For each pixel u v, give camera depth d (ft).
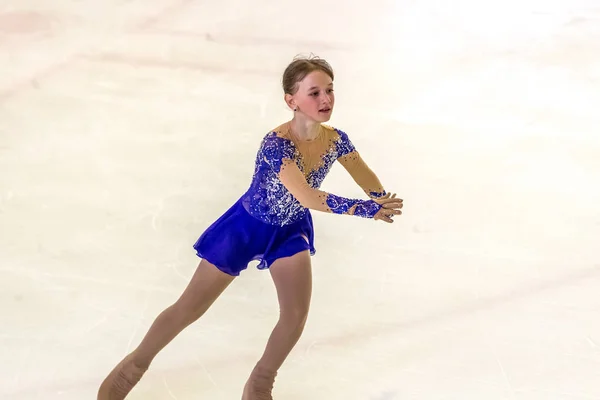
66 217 64.08
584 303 55.26
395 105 89.71
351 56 103.04
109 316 52.21
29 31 104.47
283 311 40.98
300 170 40.09
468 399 45.80
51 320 51.39
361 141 80.59
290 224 41.98
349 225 65.46
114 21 109.50
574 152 80.23
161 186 70.03
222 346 50.06
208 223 64.34
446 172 75.05
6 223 62.59
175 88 91.09
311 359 49.03
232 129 81.97
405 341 50.96
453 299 55.67
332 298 55.31
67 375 46.50
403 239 63.46
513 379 47.57
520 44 109.50
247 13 115.24
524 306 54.80
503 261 60.49
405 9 120.78
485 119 87.35
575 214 68.08
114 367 46.39
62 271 56.80
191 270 57.93
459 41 109.81
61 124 81.00
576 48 108.37
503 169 76.13
